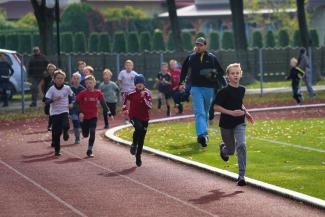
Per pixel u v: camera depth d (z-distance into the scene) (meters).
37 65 60.44
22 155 33.06
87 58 70.75
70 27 128.88
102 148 35.00
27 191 24.36
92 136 32.44
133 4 155.12
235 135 25.12
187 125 45.75
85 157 32.06
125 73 46.97
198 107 33.72
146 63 74.25
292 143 35.50
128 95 29.48
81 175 27.34
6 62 60.81
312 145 34.69
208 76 33.69
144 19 138.75
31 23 134.88
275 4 138.50
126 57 73.69
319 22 123.75
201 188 24.39
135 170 28.31
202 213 20.77
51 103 32.75
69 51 106.25
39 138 39.97
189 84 35.22
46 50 73.25
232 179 25.78
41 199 23.03
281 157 31.06
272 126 43.34
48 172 28.14
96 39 106.38
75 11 129.88
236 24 83.00
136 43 104.44
